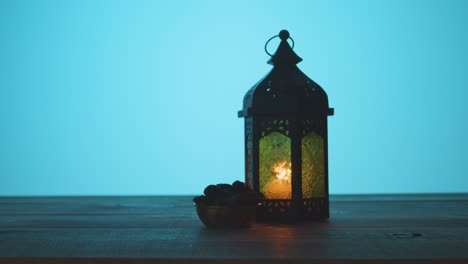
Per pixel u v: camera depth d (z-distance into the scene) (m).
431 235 1.75
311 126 2.13
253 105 2.10
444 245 1.58
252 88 2.18
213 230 1.90
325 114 2.16
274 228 1.94
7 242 1.67
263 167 2.11
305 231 1.86
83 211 2.58
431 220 2.15
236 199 1.91
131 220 2.21
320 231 1.85
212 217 1.92
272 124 2.10
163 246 1.59
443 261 1.39
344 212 2.47
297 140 2.09
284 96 2.09
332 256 1.43
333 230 1.88
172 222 2.13
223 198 1.92
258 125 2.11
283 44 2.21
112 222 2.14
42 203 3.06
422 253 1.46
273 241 1.65
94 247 1.58
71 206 2.86
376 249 1.52
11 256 1.46
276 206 2.10
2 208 2.75
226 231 1.87
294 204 2.08
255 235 1.78
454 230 1.86
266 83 2.13
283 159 2.10
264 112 2.09
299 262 1.39
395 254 1.45
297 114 2.09
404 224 2.03
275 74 2.16
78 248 1.57
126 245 1.61
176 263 1.42
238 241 1.66
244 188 1.99
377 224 2.03
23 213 2.50
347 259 1.39
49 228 1.97
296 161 2.08
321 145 2.15
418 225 2.00
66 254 1.48
